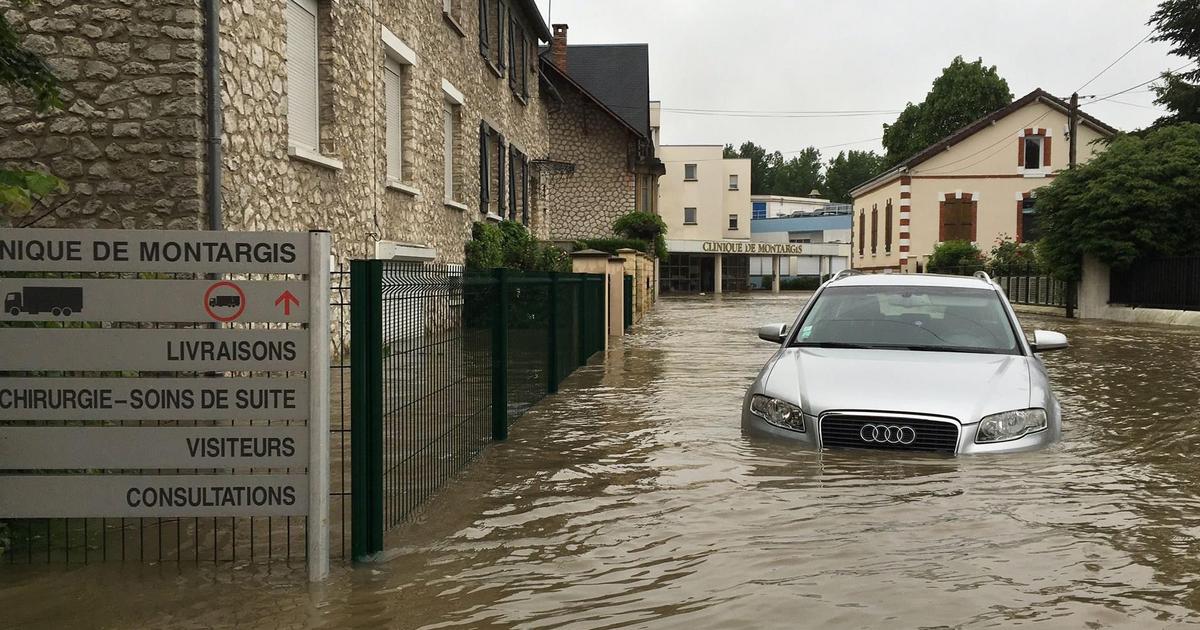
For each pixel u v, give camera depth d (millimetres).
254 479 3883
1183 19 33594
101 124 8094
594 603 3535
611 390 9680
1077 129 43875
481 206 20250
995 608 3463
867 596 3580
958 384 6066
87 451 3918
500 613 3441
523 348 7992
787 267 74438
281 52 9719
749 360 13016
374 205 12930
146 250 3871
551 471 5793
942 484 5191
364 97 12531
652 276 36406
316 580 3824
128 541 4348
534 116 28625
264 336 3877
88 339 3889
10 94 8062
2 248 3859
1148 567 3920
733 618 3371
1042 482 5258
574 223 36094
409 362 4652
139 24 8078
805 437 6012
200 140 8156
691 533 4418
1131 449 6336
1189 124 26500
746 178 66438
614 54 42250
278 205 9711
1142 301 25750
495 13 22078
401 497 4617
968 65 62906
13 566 4004
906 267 45375
